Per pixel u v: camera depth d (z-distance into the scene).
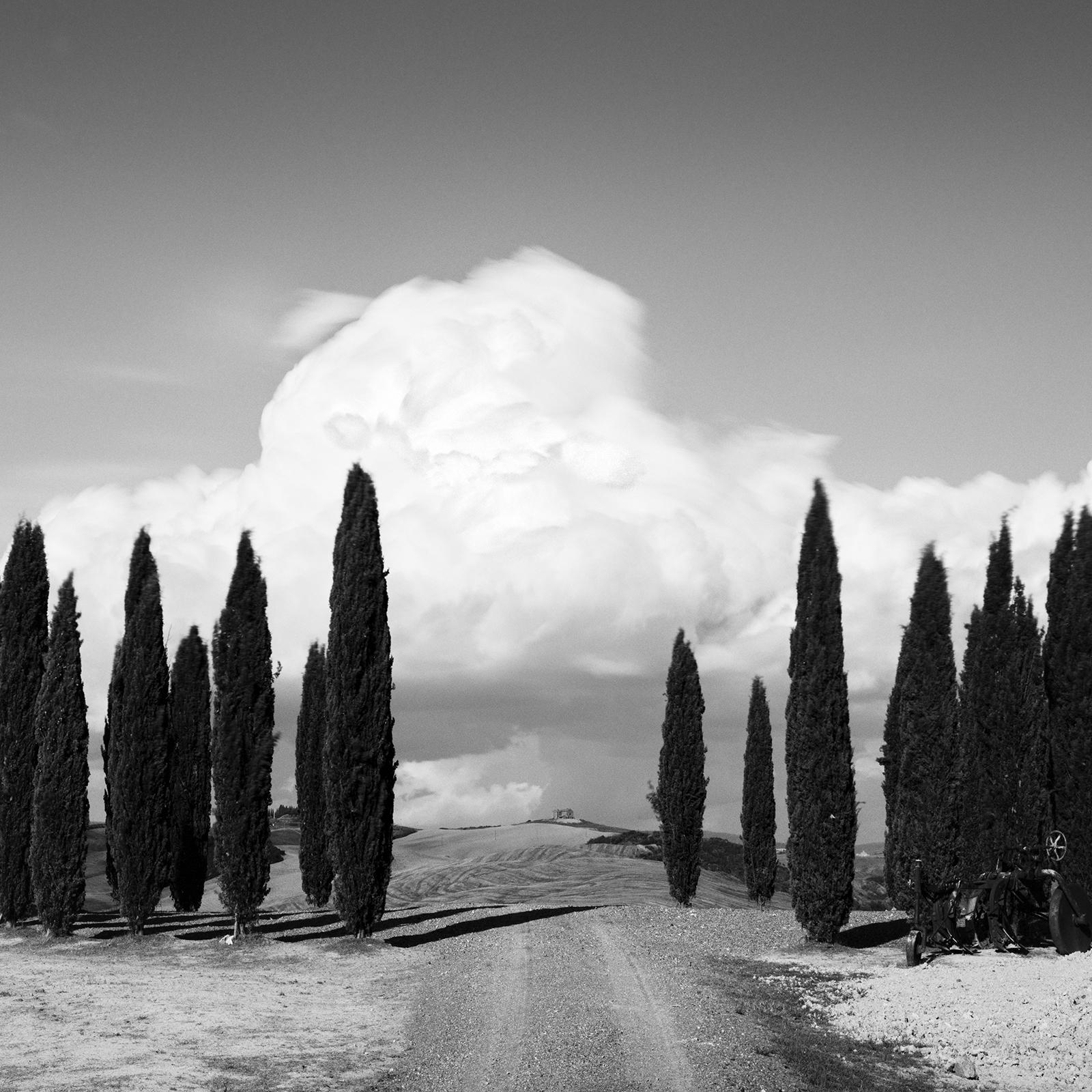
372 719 32.88
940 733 29.20
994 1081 17.03
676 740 41.62
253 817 33.47
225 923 38.56
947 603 29.75
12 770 37.94
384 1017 21.91
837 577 30.83
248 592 34.44
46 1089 16.09
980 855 31.16
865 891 66.06
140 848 34.53
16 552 39.34
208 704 44.72
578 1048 18.09
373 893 32.34
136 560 41.34
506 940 30.42
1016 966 25.50
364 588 33.22
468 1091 16.17
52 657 35.97
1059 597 32.59
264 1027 20.80
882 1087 16.39
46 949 33.03
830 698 30.30
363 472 34.00
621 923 33.25
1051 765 31.81
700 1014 20.77
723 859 78.44
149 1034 19.98
